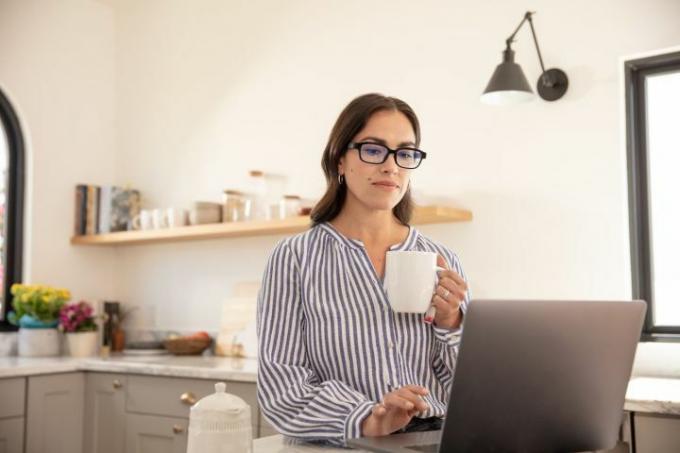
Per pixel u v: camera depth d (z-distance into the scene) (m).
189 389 2.93
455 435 0.93
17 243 3.90
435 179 3.03
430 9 3.12
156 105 4.12
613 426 1.08
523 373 0.95
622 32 2.61
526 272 2.76
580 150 2.67
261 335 1.33
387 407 1.11
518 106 2.83
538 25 2.79
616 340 1.03
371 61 3.29
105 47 4.29
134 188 4.18
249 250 3.64
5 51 3.83
